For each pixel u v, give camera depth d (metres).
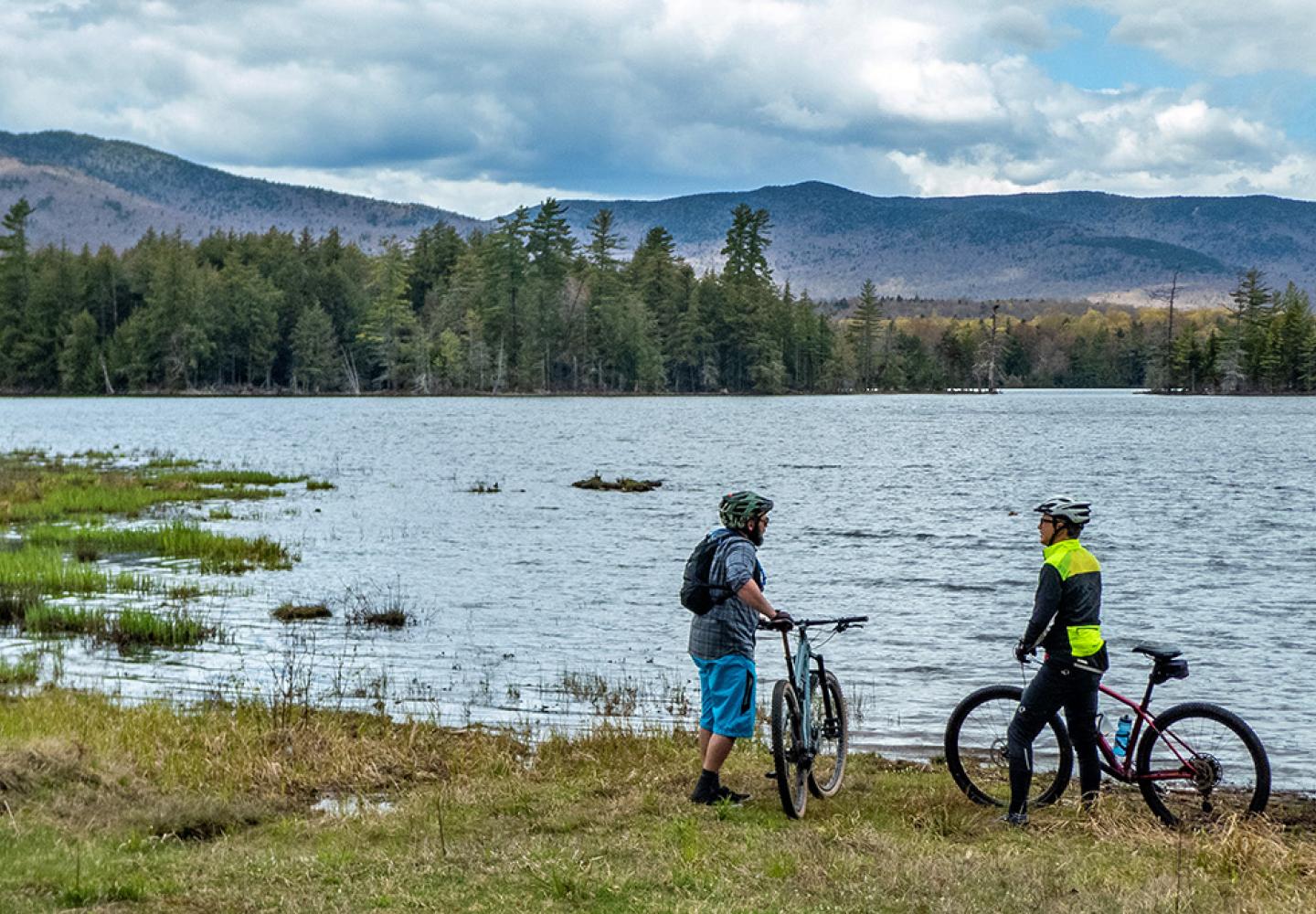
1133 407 143.00
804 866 7.09
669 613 19.56
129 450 61.78
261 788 9.28
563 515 34.88
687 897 6.56
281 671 15.16
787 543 29.52
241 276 164.25
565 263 165.38
